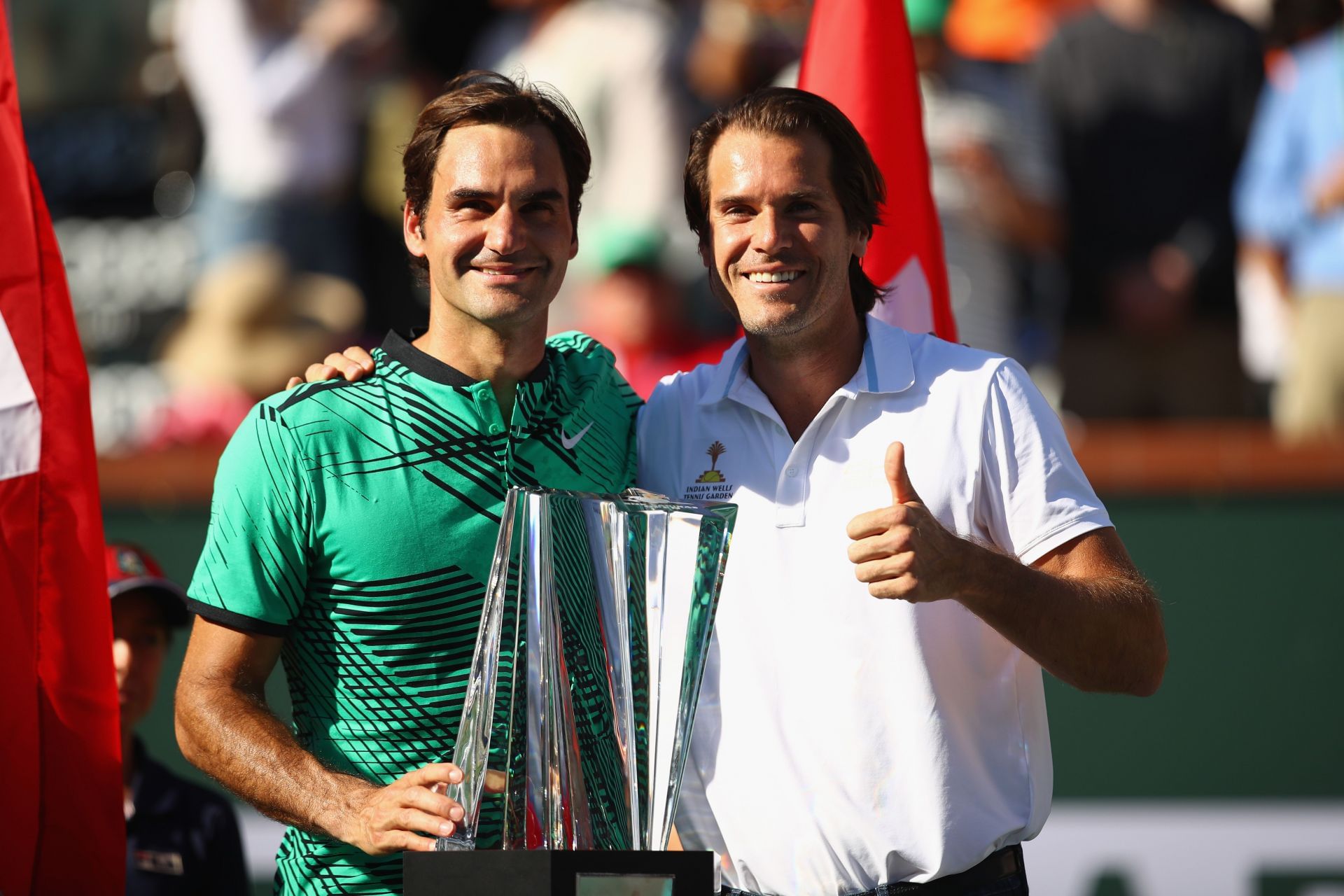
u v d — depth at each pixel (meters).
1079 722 15.33
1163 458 15.66
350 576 8.44
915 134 10.66
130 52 21.89
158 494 16.36
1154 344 19.31
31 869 8.91
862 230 9.26
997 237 18.64
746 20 21.05
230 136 21.23
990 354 9.16
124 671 11.73
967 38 20.19
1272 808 15.09
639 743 7.55
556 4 21.36
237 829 11.98
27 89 22.00
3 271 9.18
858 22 10.72
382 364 8.81
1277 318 19.20
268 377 20.64
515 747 7.41
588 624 7.55
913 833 8.64
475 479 8.55
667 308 19.27
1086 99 19.48
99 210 21.58
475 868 6.79
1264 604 15.37
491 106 8.58
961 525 8.85
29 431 9.12
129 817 11.64
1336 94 18.72
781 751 8.84
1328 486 15.42
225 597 8.43
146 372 20.84
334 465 8.45
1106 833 15.16
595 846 7.44
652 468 9.45
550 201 8.59
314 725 8.62
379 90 21.98
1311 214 18.86
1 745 8.87
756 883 8.92
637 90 20.52
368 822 7.46
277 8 21.62
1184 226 19.34
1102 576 8.62
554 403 8.94
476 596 8.49
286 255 21.11
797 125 8.88
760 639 8.95
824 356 9.13
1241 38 19.56
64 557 9.11
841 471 8.98
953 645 8.81
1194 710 15.27
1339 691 15.13
